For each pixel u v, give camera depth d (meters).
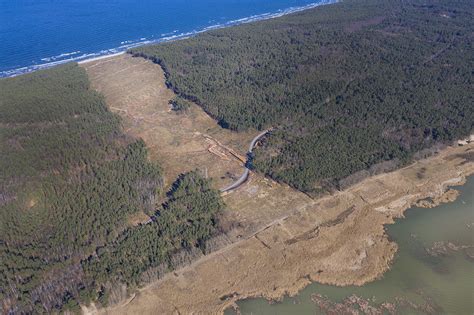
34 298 92.12
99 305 93.81
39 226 110.31
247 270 104.75
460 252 112.06
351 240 114.06
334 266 106.75
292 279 103.06
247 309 95.88
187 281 101.50
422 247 113.25
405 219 121.75
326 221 119.31
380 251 111.44
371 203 125.94
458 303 98.50
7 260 100.12
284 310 95.88
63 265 99.81
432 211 124.81
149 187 125.88
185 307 95.88
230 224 114.38
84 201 117.81
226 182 132.38
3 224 110.31
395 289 101.62
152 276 99.88
